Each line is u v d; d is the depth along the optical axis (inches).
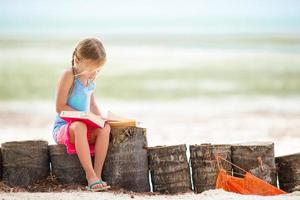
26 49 2020.2
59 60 1622.8
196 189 258.8
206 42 2377.0
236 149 261.6
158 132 538.3
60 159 254.7
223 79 1165.1
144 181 254.7
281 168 267.9
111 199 226.8
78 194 234.7
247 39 2475.4
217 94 949.8
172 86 1075.9
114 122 252.7
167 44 2297.0
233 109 765.3
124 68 1422.2
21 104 840.9
